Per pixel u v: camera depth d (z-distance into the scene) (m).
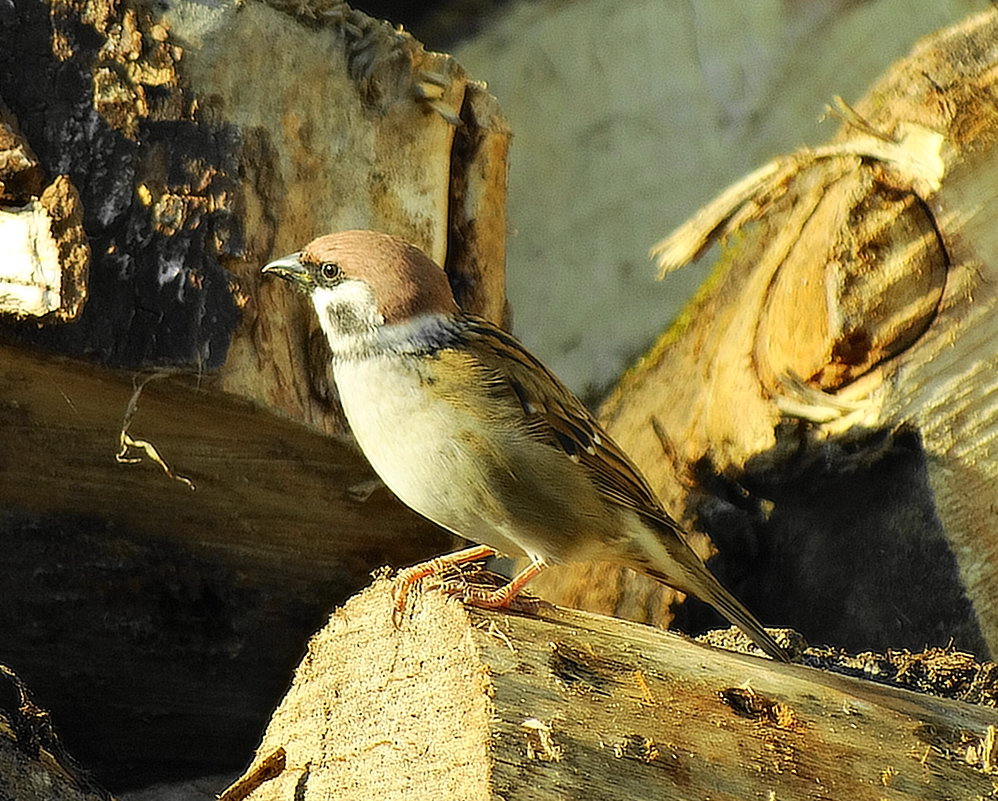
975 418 9.94
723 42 15.23
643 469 11.25
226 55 8.23
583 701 6.01
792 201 10.82
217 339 7.84
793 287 10.47
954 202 10.05
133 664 9.07
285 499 8.63
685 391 11.41
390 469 7.50
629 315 14.57
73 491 8.33
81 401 7.84
